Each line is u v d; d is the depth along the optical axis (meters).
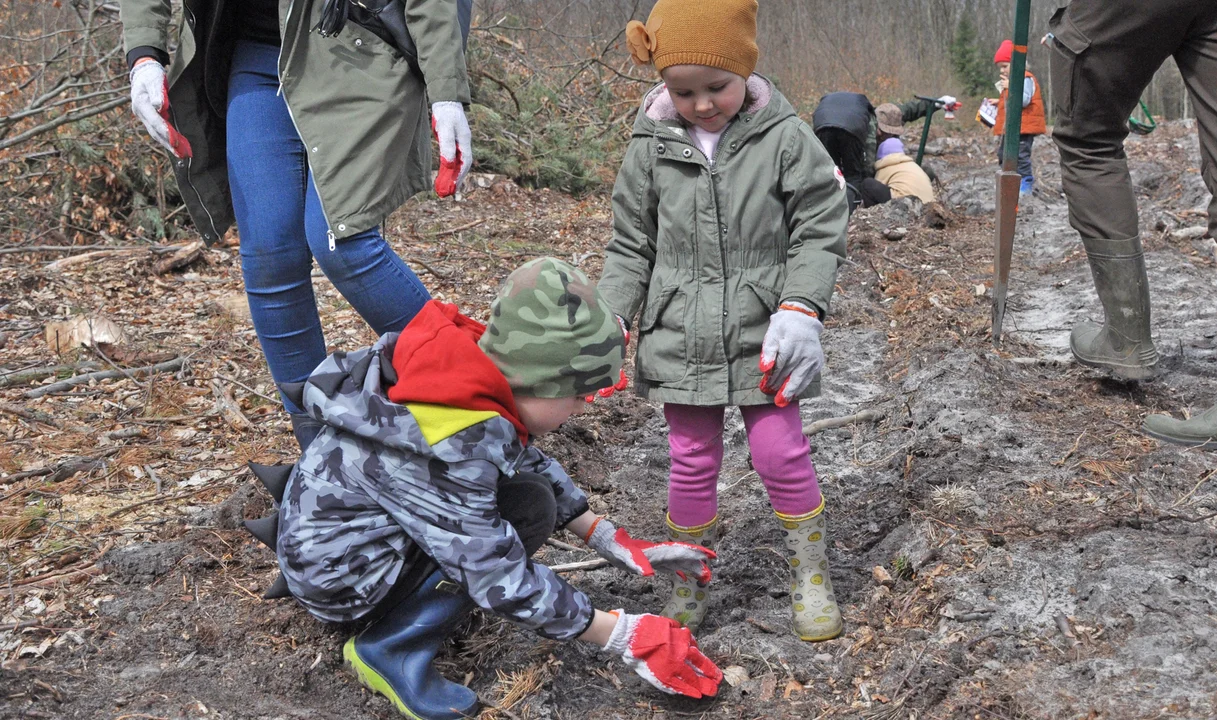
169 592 2.45
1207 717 1.79
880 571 2.53
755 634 2.36
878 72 20.45
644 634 2.02
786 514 2.30
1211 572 2.23
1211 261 4.86
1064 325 4.29
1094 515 2.56
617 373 1.97
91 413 3.71
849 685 2.14
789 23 19.94
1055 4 25.08
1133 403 3.37
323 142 2.34
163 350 4.38
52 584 2.48
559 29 11.45
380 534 1.96
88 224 6.90
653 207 2.31
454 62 2.35
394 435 1.89
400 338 1.98
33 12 8.60
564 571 2.69
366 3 2.34
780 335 2.11
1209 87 2.88
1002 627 2.18
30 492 3.01
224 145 2.67
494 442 1.91
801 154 2.18
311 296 2.57
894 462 3.11
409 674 2.02
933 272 5.30
